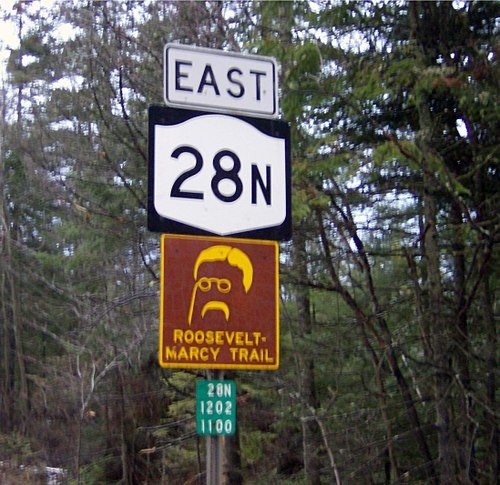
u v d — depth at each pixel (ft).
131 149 37.06
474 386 29.66
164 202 12.82
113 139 38.55
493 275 30.66
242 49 29.01
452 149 29.58
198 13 35.60
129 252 49.11
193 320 12.46
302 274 30.60
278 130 13.82
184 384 46.88
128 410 61.98
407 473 30.19
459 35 28.73
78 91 49.37
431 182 26.81
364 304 35.91
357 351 32.19
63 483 63.16
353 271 37.37
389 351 28.84
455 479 26.48
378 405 32.19
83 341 63.93
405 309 32.24
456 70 26.37
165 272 12.51
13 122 61.77
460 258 29.17
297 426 41.11
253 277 12.99
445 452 26.73
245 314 12.77
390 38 30.01
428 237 28.37
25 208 86.48
